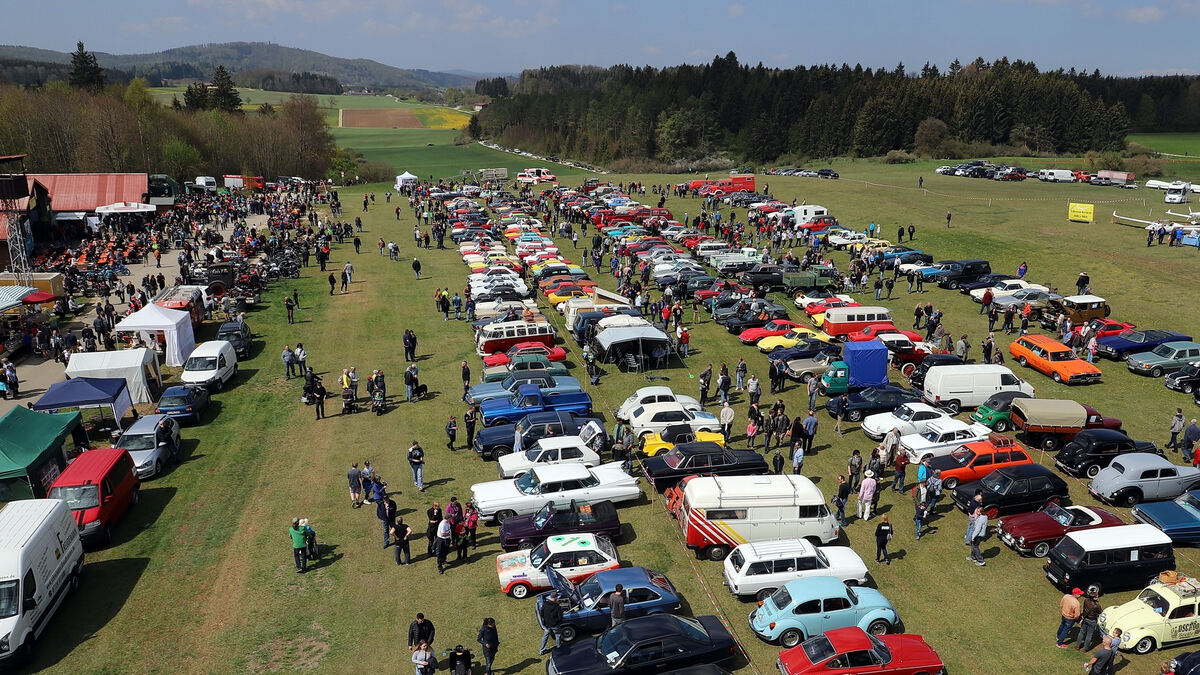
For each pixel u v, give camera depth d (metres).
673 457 26.30
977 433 28.31
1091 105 147.75
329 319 48.44
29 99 111.31
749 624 19.16
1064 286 52.53
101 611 20.14
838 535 23.41
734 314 45.59
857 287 54.34
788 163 162.88
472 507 22.78
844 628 17.09
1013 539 22.56
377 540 23.50
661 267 56.41
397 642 18.78
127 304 49.47
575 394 32.47
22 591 18.00
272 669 17.89
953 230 69.00
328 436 31.31
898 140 151.75
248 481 27.44
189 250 60.66
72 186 79.25
